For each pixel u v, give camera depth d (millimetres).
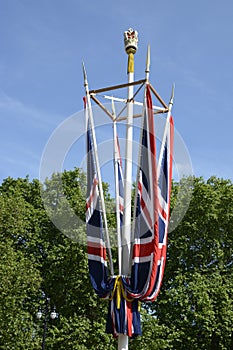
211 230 39094
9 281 31562
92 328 34062
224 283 38094
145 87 18531
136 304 17609
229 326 36062
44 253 38906
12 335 32344
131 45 20562
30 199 41750
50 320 36500
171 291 36250
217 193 40156
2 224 34344
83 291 35656
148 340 33438
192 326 35656
